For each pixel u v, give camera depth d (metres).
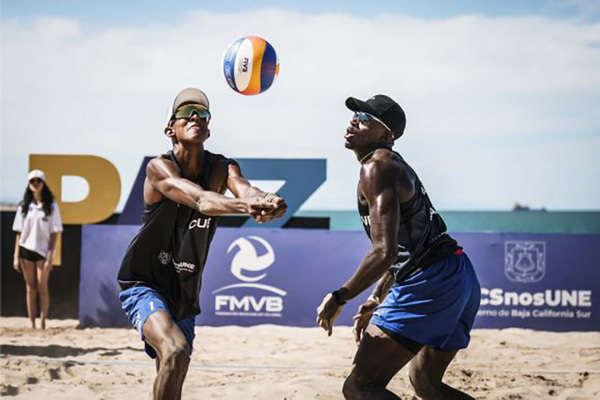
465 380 9.59
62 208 15.39
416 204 5.87
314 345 12.41
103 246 14.30
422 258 5.90
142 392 8.82
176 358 5.59
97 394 8.67
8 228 15.29
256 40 7.34
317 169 15.06
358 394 5.82
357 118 6.12
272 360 11.17
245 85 7.30
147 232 6.09
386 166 5.75
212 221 6.07
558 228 77.50
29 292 14.01
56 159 15.44
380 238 5.57
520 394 8.77
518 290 13.95
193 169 6.18
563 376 9.90
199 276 6.23
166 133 6.27
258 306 14.11
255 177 15.09
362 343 5.94
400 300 5.89
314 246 14.09
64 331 13.76
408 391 8.84
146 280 6.20
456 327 6.10
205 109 6.12
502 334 13.47
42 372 9.76
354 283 5.57
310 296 14.08
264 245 14.14
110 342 12.63
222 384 9.35
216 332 13.54
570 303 13.93
